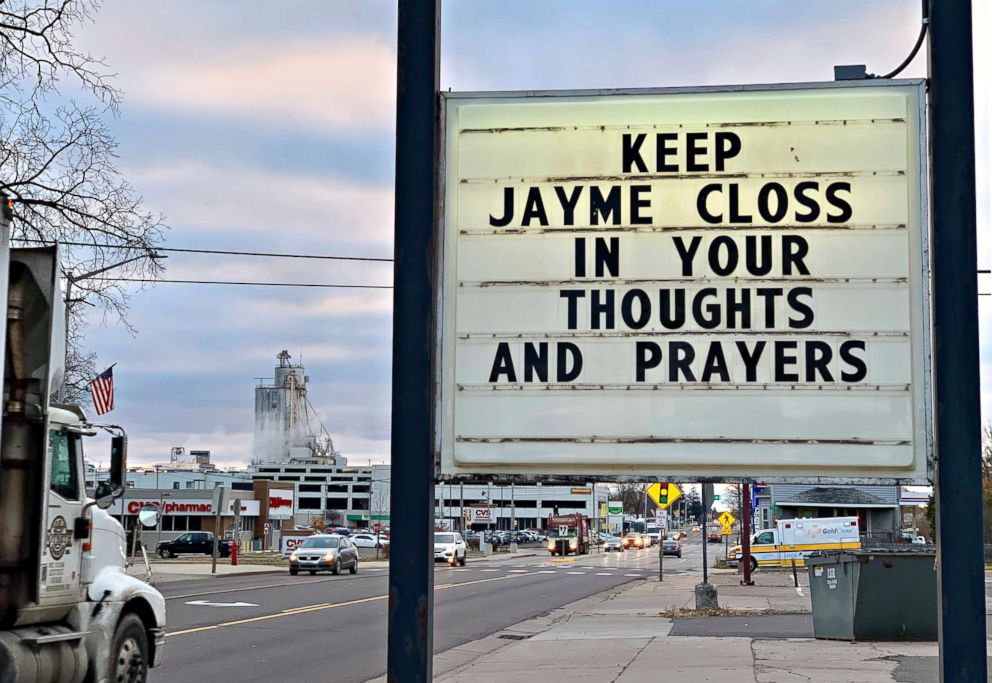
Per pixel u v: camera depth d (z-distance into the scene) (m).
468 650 18.22
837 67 7.06
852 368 6.55
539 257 6.78
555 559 77.31
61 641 10.55
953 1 6.45
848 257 6.61
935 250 6.32
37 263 10.09
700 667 13.55
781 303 6.63
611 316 6.71
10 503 9.85
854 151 6.66
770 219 6.67
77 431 10.98
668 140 6.77
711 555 90.38
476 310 6.79
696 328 6.66
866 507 67.81
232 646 18.09
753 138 6.72
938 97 6.41
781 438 6.57
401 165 6.69
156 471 144.00
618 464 6.65
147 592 11.84
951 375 6.23
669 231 6.72
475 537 105.31
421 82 6.72
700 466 6.60
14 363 9.99
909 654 14.41
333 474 176.25
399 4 6.77
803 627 19.38
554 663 14.84
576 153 6.81
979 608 6.04
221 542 70.56
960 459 6.16
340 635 19.86
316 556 45.03
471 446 6.71
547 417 6.71
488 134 6.86
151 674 14.85
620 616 23.42
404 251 6.63
